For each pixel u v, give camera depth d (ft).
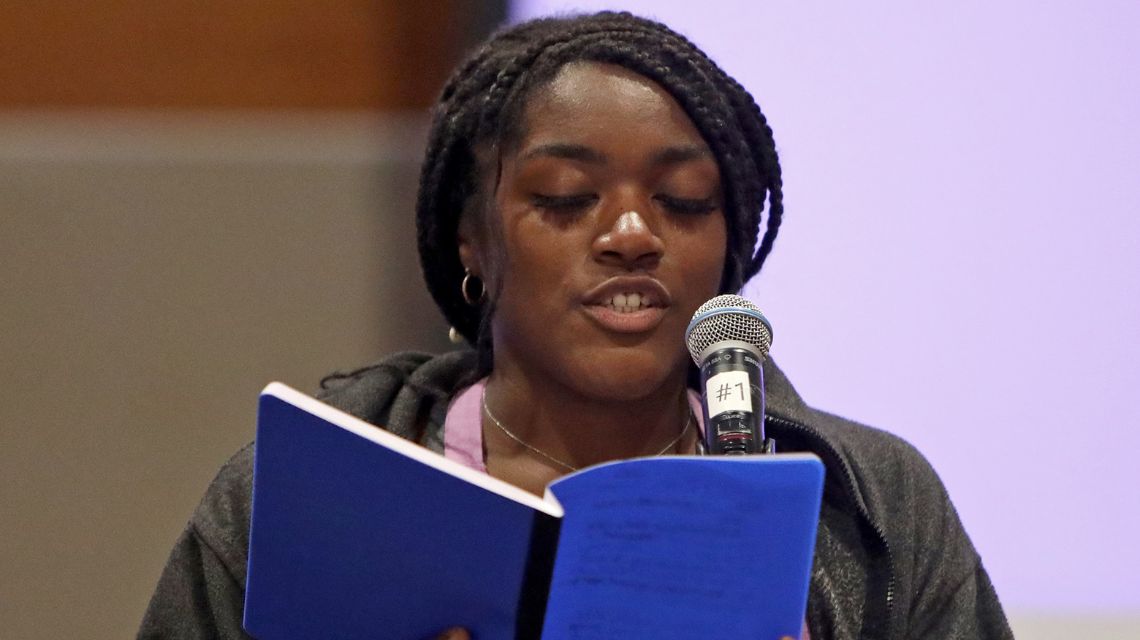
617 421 18.06
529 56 18.08
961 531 19.08
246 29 36.19
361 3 36.29
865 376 30.37
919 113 30.25
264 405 13.26
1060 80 30.19
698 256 17.54
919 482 19.11
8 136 34.35
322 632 14.42
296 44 36.42
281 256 33.83
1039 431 30.19
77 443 33.19
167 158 33.86
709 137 17.78
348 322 33.78
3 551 32.91
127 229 33.60
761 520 13.03
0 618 32.78
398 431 18.66
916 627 18.16
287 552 13.97
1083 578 30.01
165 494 33.30
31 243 33.40
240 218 33.83
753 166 18.53
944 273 30.27
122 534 33.17
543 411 18.24
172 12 36.01
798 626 13.42
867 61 30.25
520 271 17.58
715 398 14.58
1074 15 30.09
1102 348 30.14
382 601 14.03
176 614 17.85
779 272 30.37
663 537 13.14
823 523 18.28
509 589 13.23
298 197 33.96
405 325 33.88
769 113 30.32
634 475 13.02
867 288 30.37
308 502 13.62
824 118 30.30
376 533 13.56
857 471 18.62
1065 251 30.22
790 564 13.17
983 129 30.19
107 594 33.01
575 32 18.19
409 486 13.15
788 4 30.17
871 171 30.30
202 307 33.63
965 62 30.17
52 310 33.35
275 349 33.65
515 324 17.84
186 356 33.47
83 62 35.70
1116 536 30.04
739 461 12.92
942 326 30.30
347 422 13.19
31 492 33.04
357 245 33.99
